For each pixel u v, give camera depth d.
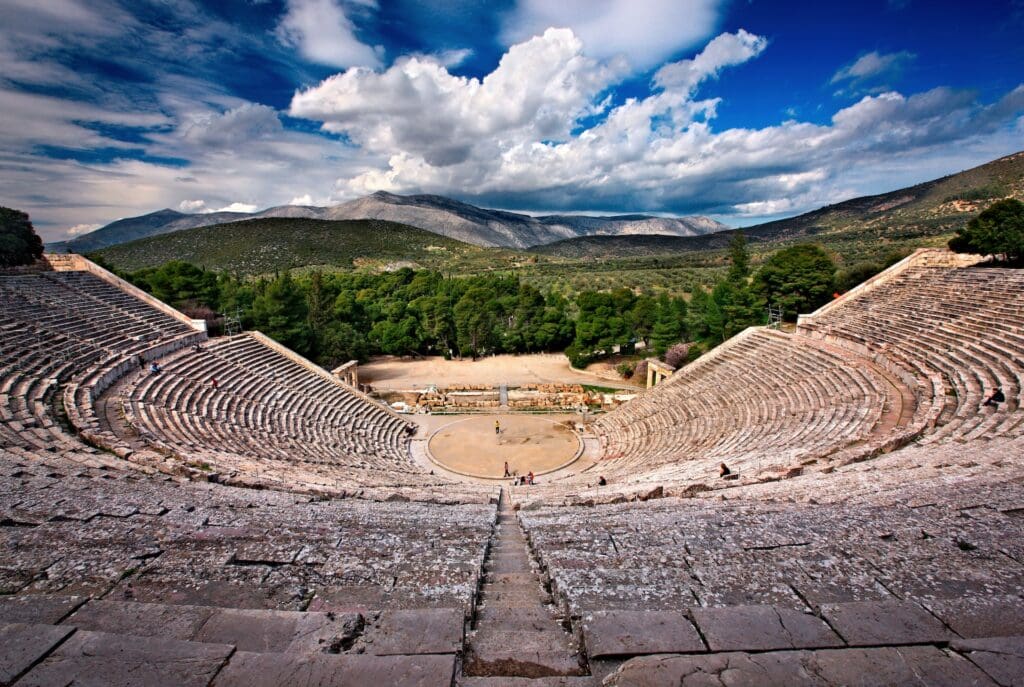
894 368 26.27
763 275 55.16
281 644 4.80
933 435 17.36
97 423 20.44
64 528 8.29
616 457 31.47
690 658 4.26
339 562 7.27
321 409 35.31
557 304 83.19
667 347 58.41
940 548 6.84
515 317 72.50
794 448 19.66
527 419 42.22
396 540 8.52
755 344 38.16
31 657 4.21
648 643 4.61
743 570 6.44
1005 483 9.91
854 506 9.15
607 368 62.41
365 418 37.47
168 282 53.88
